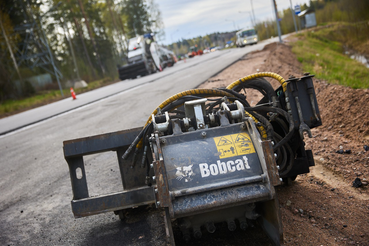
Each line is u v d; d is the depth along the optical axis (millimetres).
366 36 30688
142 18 78375
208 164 2861
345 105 6750
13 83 36562
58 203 4984
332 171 4891
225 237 3291
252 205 2992
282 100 4102
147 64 33188
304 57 20141
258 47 34531
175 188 2758
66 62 50562
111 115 11492
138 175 3949
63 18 50812
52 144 8977
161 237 3586
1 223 4617
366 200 4031
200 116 3182
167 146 2984
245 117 3154
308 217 3760
